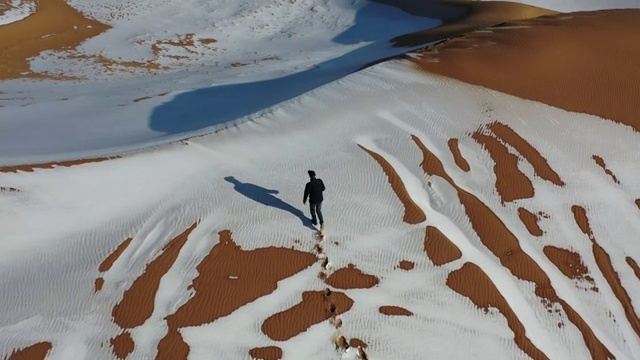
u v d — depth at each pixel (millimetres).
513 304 11836
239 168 14523
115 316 10750
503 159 15484
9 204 12852
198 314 10766
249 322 10695
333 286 11547
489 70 18672
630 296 12688
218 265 11797
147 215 13047
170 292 11188
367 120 16297
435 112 16750
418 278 11914
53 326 10586
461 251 12664
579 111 17609
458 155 15375
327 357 10266
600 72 19359
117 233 12602
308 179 14273
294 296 11266
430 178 14539
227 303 11000
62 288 11328
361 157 14984
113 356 10062
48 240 12406
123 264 11828
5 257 11984
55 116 20531
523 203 14289
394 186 14133
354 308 11125
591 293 12555
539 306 11961
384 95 17328
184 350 10141
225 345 10273
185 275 11555
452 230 13188
